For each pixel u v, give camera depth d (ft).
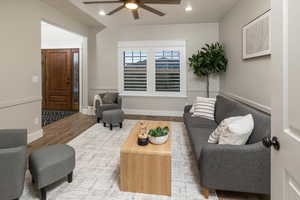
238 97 12.84
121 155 6.78
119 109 15.85
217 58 15.97
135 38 19.44
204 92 19.04
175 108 19.61
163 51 19.19
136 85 19.88
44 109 22.48
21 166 5.81
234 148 6.02
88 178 7.66
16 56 10.57
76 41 21.07
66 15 15.07
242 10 12.01
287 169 2.92
